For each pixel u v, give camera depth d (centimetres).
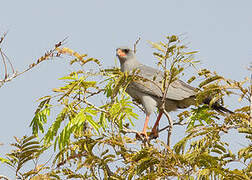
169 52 951
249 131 852
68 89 1006
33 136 910
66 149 913
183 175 792
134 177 848
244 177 758
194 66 974
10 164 898
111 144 905
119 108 971
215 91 975
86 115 968
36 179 859
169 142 1046
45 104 1085
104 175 905
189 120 1112
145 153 830
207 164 807
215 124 911
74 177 900
